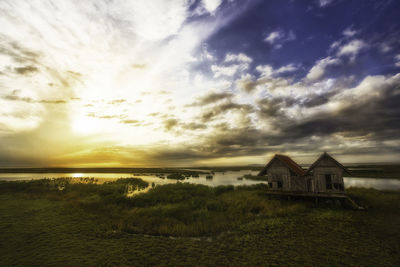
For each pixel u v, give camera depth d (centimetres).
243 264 929
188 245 1168
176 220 1644
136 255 1038
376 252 1017
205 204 2164
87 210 1988
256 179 5994
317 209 1950
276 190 2495
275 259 968
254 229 1404
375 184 3916
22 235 1310
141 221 1617
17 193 3056
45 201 2439
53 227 1472
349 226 1418
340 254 1003
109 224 1544
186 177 7075
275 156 2566
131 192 3394
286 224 1493
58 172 13400
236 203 2139
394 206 1944
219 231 1412
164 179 6309
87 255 1034
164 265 932
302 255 1003
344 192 2091
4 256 1020
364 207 1919
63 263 946
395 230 1316
